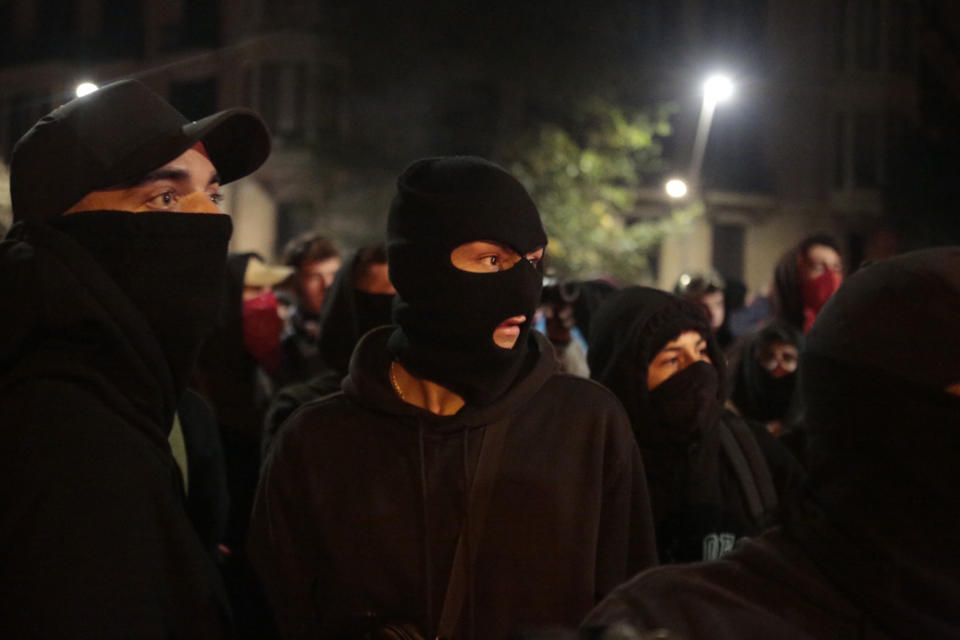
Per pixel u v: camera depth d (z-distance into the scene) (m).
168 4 24.45
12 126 27.09
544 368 1.98
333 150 18.50
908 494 1.23
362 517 1.87
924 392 1.21
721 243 24.73
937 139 25.59
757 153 24.66
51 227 1.62
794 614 1.28
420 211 1.88
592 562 1.89
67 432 1.46
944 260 1.26
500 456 1.89
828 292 4.52
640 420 2.53
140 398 1.61
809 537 1.30
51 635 1.36
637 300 2.61
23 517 1.40
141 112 1.71
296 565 1.95
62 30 26.48
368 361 1.99
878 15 25.16
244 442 3.61
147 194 1.69
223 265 1.73
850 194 24.86
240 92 22.56
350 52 18.17
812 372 1.32
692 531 2.44
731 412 2.68
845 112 25.06
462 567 1.84
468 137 18.17
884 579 1.22
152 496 1.53
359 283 3.05
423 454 1.88
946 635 1.21
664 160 24.09
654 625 1.27
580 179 16.81
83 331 1.56
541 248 1.97
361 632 1.80
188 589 1.56
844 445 1.27
